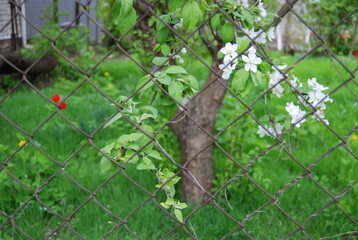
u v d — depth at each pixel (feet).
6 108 15.97
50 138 13.71
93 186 10.77
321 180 10.89
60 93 19.60
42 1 26.94
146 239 8.89
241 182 10.88
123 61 28.68
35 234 8.91
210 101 10.27
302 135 13.50
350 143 12.57
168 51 5.67
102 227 9.07
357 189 9.78
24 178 10.27
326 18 12.00
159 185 5.56
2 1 16.99
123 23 4.97
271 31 5.76
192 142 10.37
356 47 15.29
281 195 10.27
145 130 5.36
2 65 20.70
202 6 5.14
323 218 9.55
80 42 25.20
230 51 5.02
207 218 9.64
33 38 23.88
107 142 13.19
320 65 18.90
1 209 9.45
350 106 15.58
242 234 9.09
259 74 4.98
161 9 9.36
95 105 17.74
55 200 10.11
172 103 5.88
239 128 11.83
